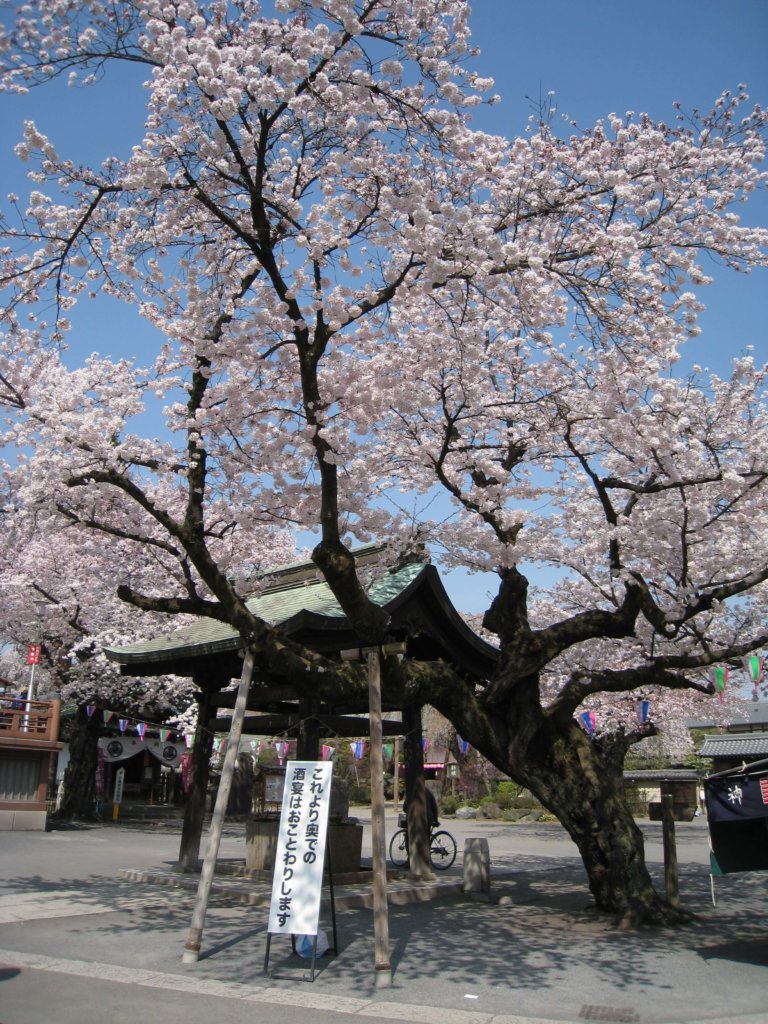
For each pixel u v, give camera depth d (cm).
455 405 1075
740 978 714
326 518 811
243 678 837
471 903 1122
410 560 1170
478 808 3638
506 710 1062
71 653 2255
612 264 833
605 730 2073
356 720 1191
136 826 2425
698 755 3891
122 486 901
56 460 891
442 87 750
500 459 1204
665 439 996
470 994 647
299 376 995
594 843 1016
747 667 1454
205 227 914
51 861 1450
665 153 854
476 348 966
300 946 733
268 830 1212
